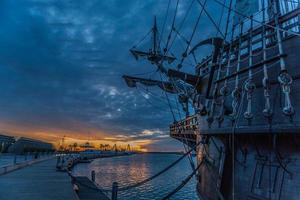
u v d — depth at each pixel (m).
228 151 10.26
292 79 7.78
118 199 31.94
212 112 11.19
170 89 20.95
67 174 26.52
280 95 8.12
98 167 88.56
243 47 11.24
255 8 14.42
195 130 16.42
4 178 22.50
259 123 8.70
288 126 7.07
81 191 22.56
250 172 9.00
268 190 8.05
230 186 10.08
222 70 12.77
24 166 34.84
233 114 9.48
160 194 36.16
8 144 80.62
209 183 12.07
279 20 9.69
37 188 17.34
